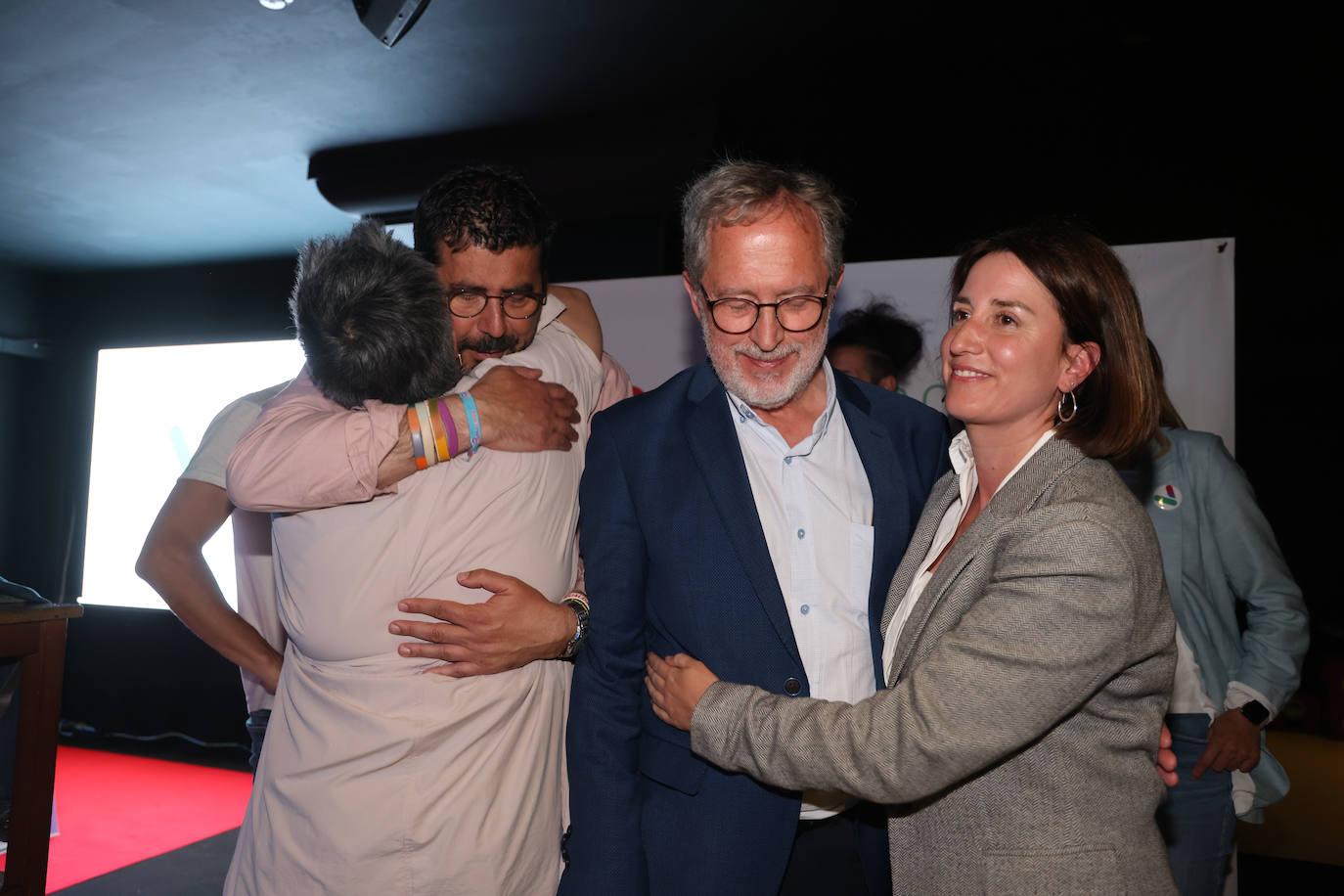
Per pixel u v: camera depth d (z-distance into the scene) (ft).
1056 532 3.30
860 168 12.28
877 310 10.62
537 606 4.12
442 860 3.86
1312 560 24.35
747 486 4.32
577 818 4.09
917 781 3.30
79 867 12.34
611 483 4.38
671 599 4.27
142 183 16.89
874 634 4.26
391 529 3.99
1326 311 19.34
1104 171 11.70
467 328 4.80
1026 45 11.28
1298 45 10.87
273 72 12.57
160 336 22.49
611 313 11.74
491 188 4.72
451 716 3.94
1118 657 3.24
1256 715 6.68
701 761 4.17
